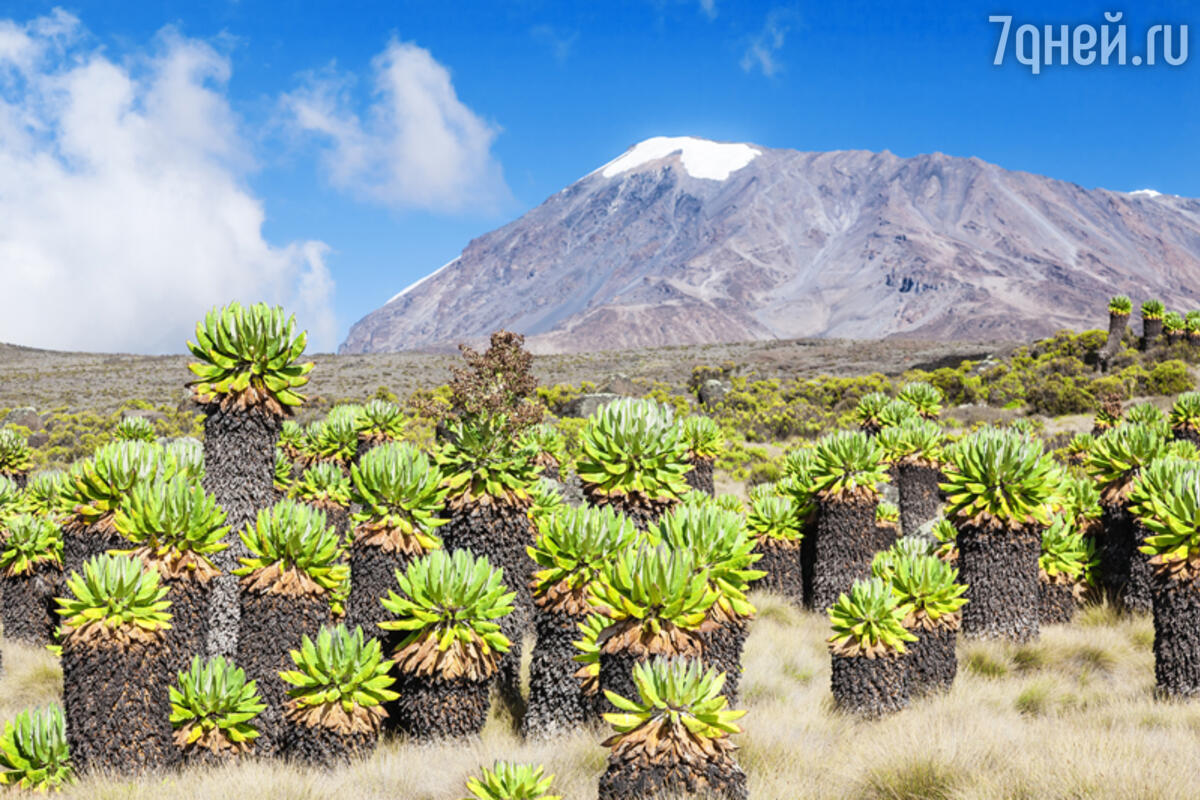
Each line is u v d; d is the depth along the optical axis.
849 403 33.44
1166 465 9.19
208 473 7.24
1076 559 10.51
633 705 4.37
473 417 7.84
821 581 11.23
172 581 6.22
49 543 9.55
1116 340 32.16
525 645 9.20
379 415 12.18
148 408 37.97
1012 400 29.16
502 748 6.07
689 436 12.52
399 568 6.89
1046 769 5.20
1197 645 7.37
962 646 9.09
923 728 6.22
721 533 5.62
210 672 6.09
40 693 8.13
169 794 5.20
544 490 9.55
